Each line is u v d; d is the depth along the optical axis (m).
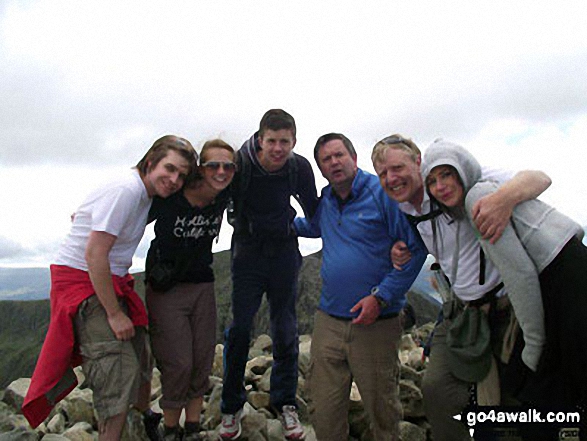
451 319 4.18
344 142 4.70
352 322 4.64
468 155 3.60
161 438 4.74
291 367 5.46
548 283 3.28
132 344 4.17
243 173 4.77
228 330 5.17
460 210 3.71
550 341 3.29
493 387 3.83
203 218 4.43
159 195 4.04
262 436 5.43
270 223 4.97
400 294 4.51
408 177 3.95
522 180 3.37
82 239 3.90
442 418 4.24
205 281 4.65
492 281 3.75
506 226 3.29
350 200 4.79
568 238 3.25
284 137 4.62
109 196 3.77
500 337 3.81
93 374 3.82
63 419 5.68
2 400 6.36
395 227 4.50
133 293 4.20
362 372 4.70
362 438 5.85
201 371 4.68
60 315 3.81
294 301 5.44
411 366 7.04
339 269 4.74
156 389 6.46
